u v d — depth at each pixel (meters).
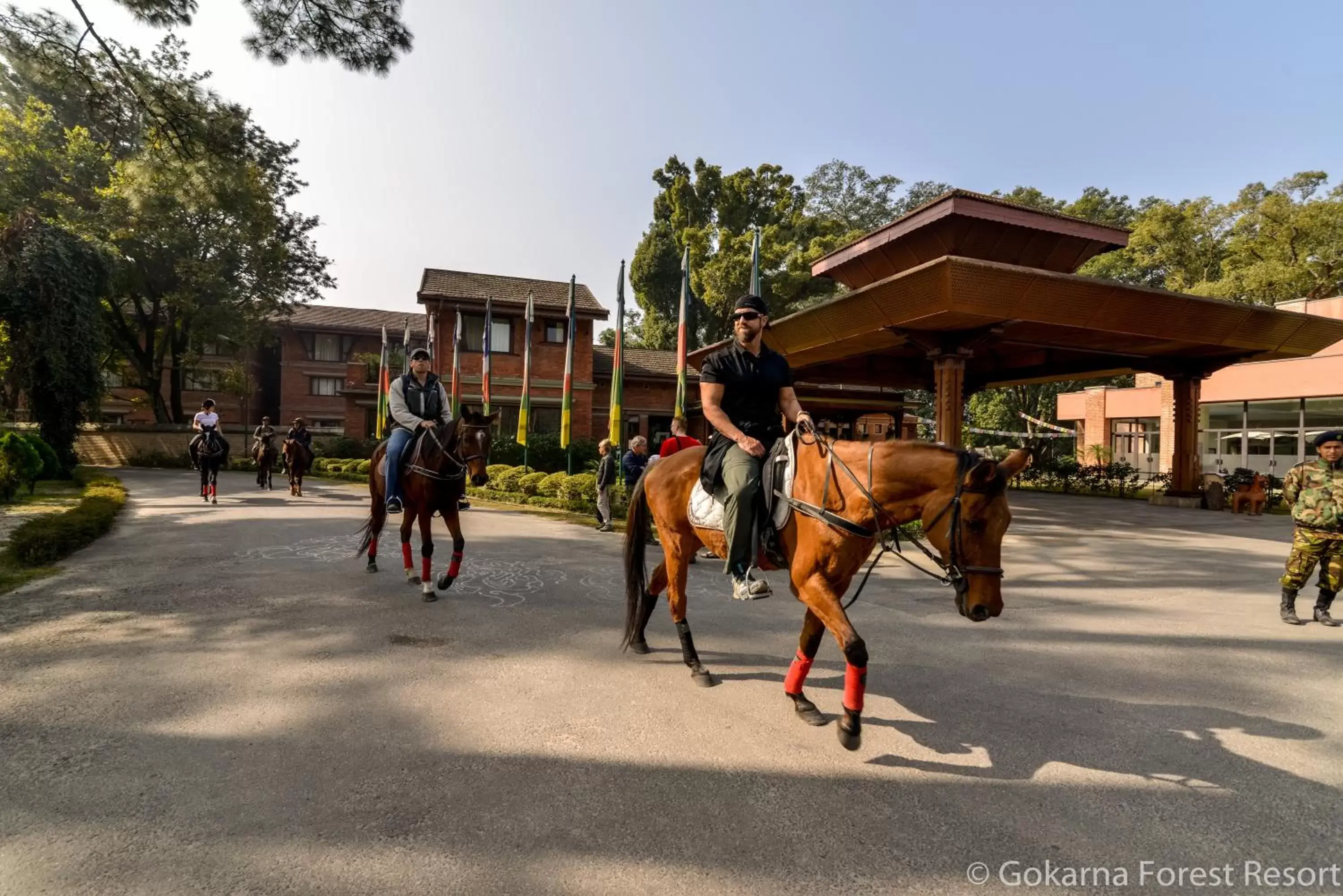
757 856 2.46
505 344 27.72
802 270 34.12
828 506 3.50
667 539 4.54
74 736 3.34
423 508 6.33
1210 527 13.73
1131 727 3.71
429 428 6.39
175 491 18.11
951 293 10.81
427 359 6.85
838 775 3.09
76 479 19.72
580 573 7.91
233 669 4.34
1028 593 7.40
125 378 37.12
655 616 6.06
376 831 2.57
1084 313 12.14
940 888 2.31
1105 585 7.88
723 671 4.56
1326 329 14.99
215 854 2.41
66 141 28.59
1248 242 28.94
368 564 7.73
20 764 3.04
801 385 25.44
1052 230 13.28
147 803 2.74
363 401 29.78
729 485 3.78
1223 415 25.73
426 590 6.32
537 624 5.62
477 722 3.60
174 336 33.81
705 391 3.92
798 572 3.55
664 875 2.34
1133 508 18.27
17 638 4.93
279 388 42.16
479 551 9.27
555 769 3.09
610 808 2.77
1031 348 19.81
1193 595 7.34
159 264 30.75
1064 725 3.73
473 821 2.65
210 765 3.07
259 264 32.00
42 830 2.54
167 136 10.38
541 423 28.12
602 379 29.55
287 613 5.75
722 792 2.91
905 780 3.06
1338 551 5.86
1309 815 2.83
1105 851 2.55
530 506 15.73
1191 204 32.47
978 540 3.09
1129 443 31.27
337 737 3.38
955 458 3.19
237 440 34.59
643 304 43.12
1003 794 2.95
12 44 8.89
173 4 8.96
